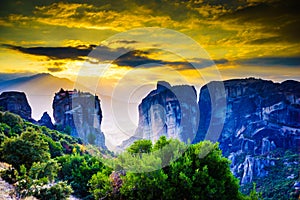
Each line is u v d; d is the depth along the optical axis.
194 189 4.38
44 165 4.98
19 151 5.55
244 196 4.88
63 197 4.67
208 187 4.36
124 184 4.60
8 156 5.49
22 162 5.55
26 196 4.39
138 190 4.54
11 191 4.37
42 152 5.80
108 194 4.76
